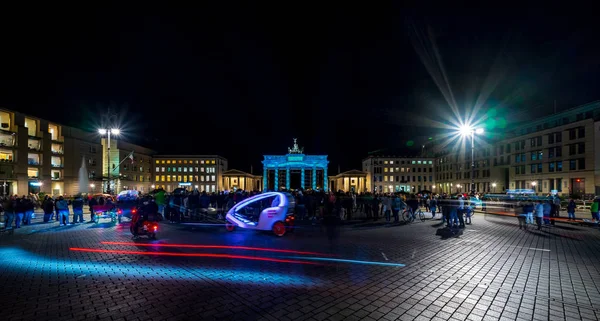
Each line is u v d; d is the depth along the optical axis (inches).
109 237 525.3
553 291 255.3
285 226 533.0
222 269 315.3
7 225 649.0
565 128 1856.5
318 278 284.8
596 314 210.8
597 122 1659.7
